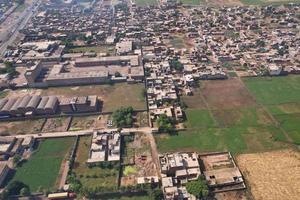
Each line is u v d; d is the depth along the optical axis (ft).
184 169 555.69
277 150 612.29
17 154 621.72
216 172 559.79
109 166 586.04
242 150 615.98
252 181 547.49
